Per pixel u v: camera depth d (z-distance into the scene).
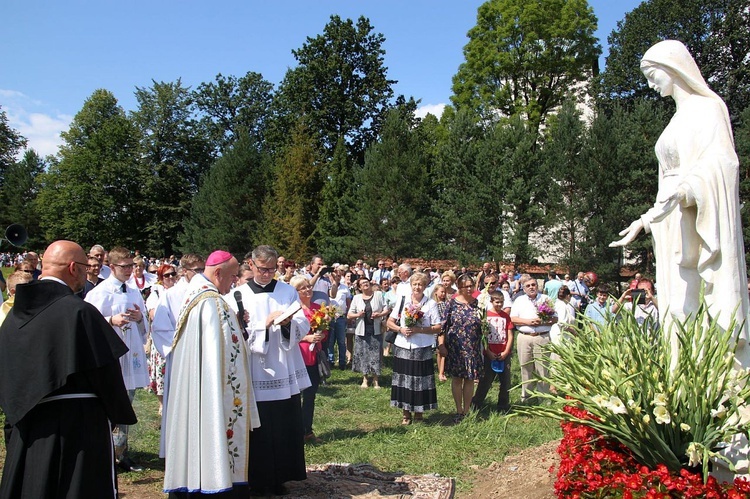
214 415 4.20
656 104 31.72
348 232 36.75
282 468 5.11
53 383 3.13
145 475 5.65
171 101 49.47
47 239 51.19
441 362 10.20
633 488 3.56
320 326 6.38
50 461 3.14
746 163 26.20
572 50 36.72
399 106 41.78
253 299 5.40
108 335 3.33
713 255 3.83
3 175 69.94
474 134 32.56
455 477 5.66
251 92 55.38
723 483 3.49
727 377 3.56
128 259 6.23
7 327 3.28
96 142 47.62
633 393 3.81
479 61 37.25
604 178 27.44
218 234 39.88
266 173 41.19
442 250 31.06
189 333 4.34
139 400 9.09
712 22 31.56
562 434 6.76
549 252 29.22
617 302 4.32
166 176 48.53
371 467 5.86
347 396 9.48
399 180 32.62
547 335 8.45
